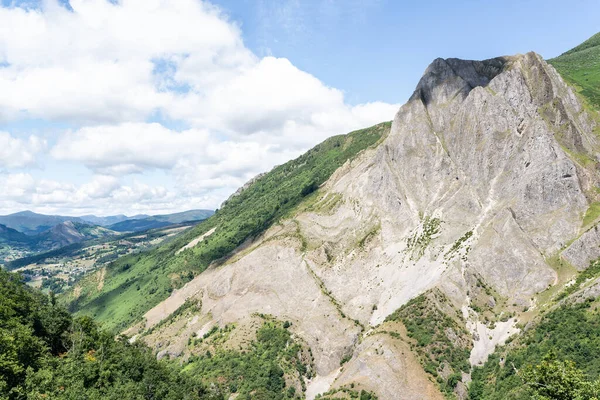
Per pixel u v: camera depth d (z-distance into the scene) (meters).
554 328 90.31
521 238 117.31
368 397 93.56
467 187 142.75
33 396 64.12
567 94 144.75
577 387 47.53
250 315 152.62
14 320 85.50
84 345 96.12
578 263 106.56
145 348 129.88
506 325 104.44
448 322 109.50
